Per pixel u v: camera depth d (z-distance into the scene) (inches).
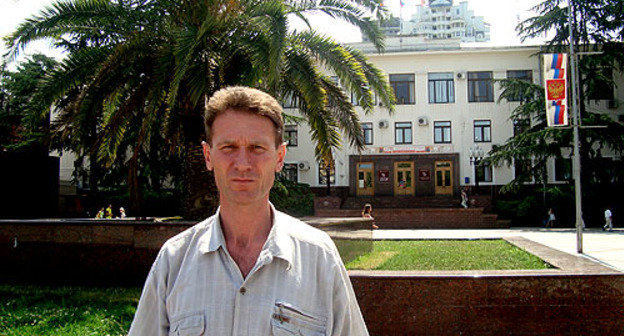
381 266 299.4
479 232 750.5
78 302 227.6
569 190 998.4
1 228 300.4
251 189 63.1
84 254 284.8
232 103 64.3
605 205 1007.6
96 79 323.3
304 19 358.3
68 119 356.8
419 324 181.2
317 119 337.1
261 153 64.3
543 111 1005.2
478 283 180.5
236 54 335.6
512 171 1180.5
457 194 1194.0
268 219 66.9
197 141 345.4
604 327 177.5
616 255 323.0
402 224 1021.2
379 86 379.6
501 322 179.2
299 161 1235.9
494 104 1205.1
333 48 342.0
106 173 957.2
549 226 993.5
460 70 1219.9
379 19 370.3
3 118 964.6
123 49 323.9
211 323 58.0
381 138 1232.2
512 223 1072.8
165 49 322.3
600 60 946.7
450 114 1216.8
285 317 58.4
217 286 59.9
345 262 310.2
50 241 291.6
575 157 358.0
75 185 1168.2
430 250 400.5
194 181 344.8
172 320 59.8
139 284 273.1
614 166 1007.6
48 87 330.6
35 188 491.8
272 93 298.4
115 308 215.3
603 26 960.9
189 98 342.6
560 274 180.4
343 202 1168.2
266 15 304.3
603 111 1190.3
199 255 62.1
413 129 1225.4
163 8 350.9
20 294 250.2
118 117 344.2
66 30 364.5
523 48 1185.4
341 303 64.7
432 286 181.6
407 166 1227.9
